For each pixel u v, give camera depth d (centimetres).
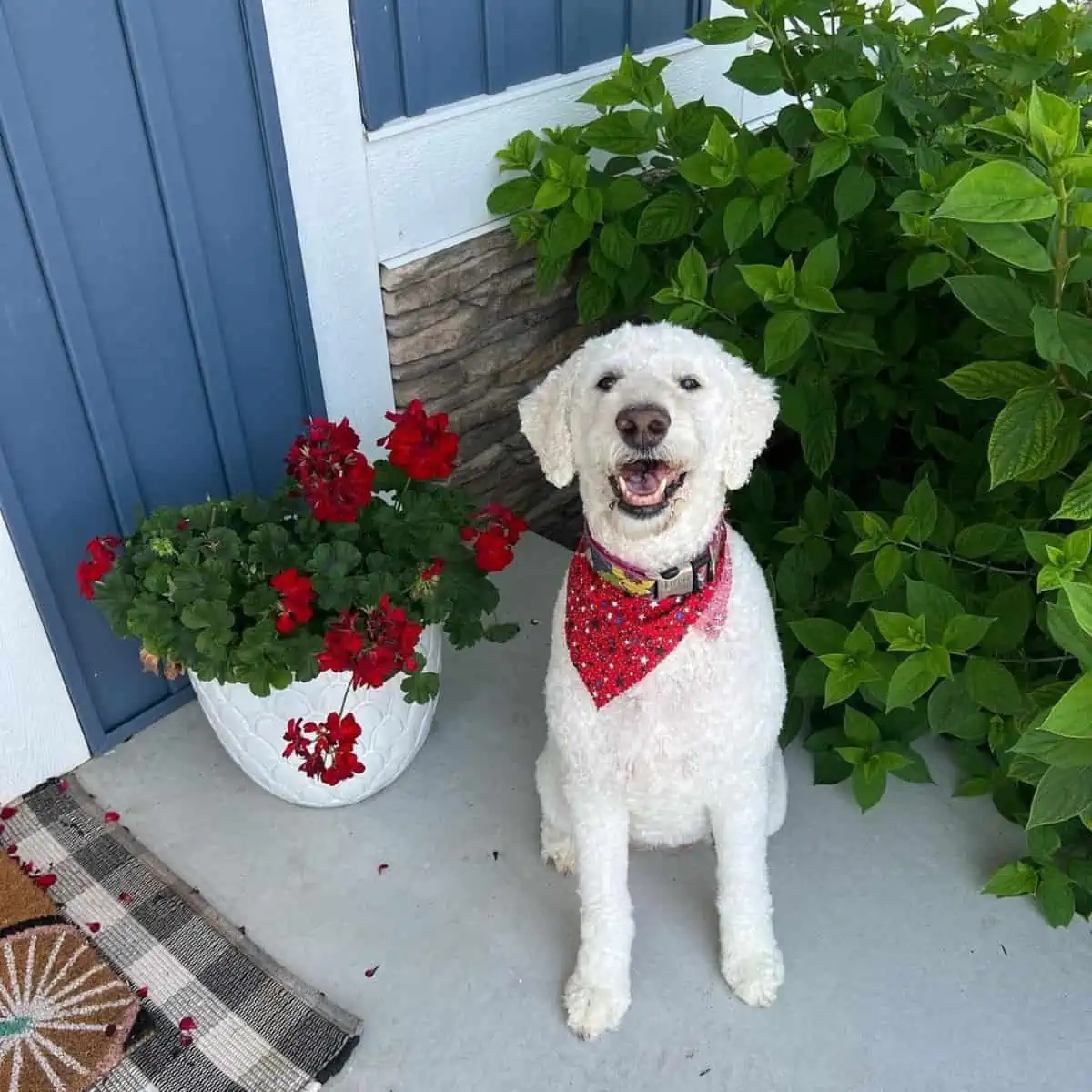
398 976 112
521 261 162
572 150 154
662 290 139
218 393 133
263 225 130
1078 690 88
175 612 110
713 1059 104
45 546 124
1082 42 134
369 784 128
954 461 148
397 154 140
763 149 136
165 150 117
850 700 137
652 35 169
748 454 100
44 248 111
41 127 108
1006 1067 103
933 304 148
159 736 141
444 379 160
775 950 110
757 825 105
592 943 107
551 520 190
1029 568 129
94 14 107
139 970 111
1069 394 107
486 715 144
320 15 124
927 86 150
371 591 111
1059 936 114
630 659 96
